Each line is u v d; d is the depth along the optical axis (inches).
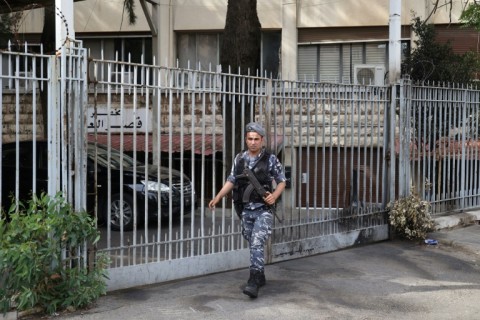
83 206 234.4
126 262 256.5
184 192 300.5
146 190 257.8
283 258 313.7
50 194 227.1
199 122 311.7
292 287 265.0
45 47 562.9
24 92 228.1
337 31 650.2
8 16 513.7
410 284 275.6
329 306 239.9
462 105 431.8
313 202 331.3
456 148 431.2
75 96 232.7
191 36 690.8
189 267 276.4
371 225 364.8
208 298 245.1
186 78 274.2
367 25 638.5
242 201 251.0
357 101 352.8
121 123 250.5
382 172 373.4
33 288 211.9
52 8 487.5
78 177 233.0
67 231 221.1
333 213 341.4
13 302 213.6
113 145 369.1
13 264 205.3
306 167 329.1
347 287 267.6
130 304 234.4
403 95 375.9
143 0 620.4
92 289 227.5
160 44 681.6
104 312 224.2
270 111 304.0
